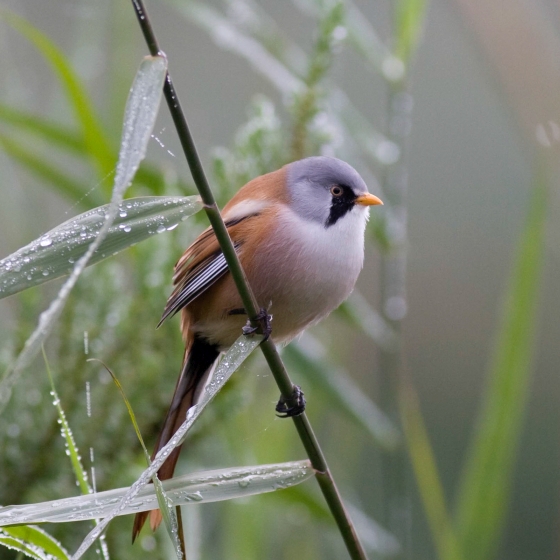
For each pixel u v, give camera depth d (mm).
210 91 14688
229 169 9258
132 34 10789
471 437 14750
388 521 9367
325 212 7859
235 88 14688
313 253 7637
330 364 9430
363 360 13359
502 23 9984
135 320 8562
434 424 14891
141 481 4836
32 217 10672
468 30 10156
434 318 15516
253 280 7590
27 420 8289
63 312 8461
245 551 9117
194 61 14875
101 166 8938
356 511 9438
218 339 7914
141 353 8562
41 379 8391
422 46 15711
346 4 9203
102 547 5883
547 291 16062
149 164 9438
